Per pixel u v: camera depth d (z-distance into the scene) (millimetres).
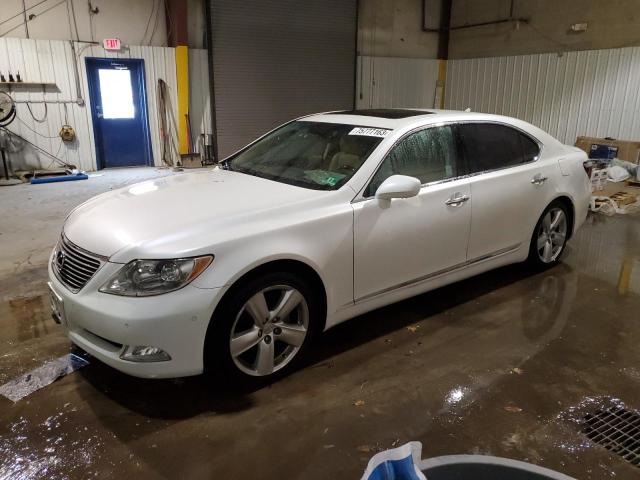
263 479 2146
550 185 4117
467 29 12977
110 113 10148
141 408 2588
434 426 2490
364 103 12984
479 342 3291
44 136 9492
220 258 2430
